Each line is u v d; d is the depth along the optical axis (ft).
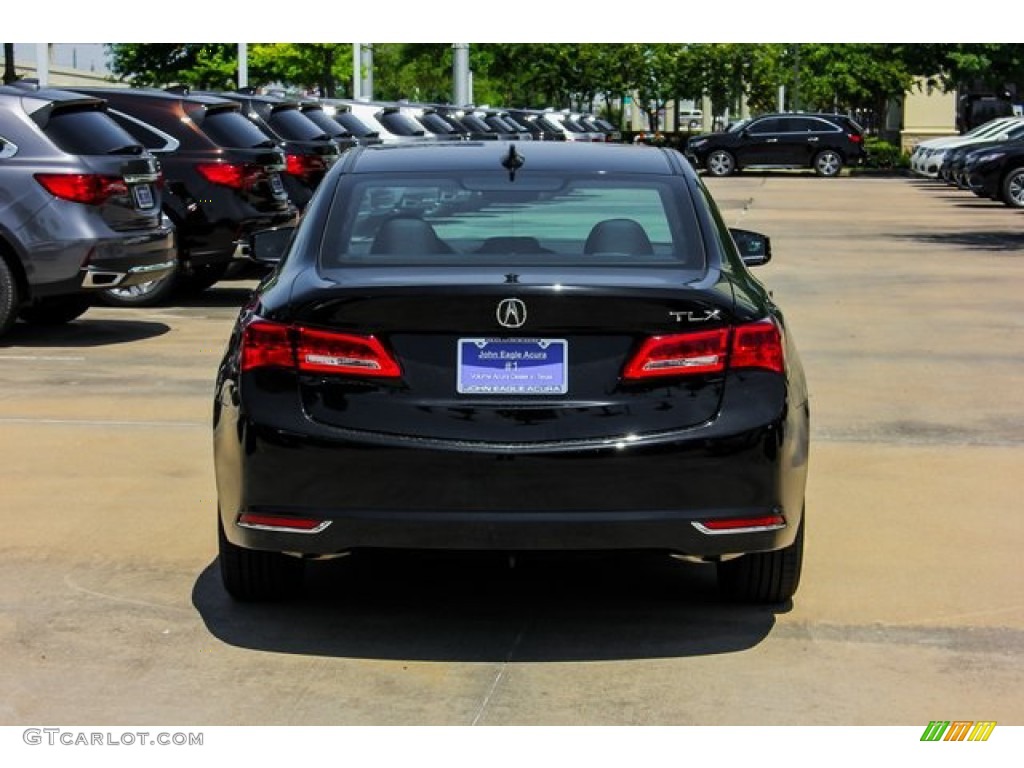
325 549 15.46
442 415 15.15
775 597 17.75
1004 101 162.20
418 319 15.15
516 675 15.71
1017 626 17.29
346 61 156.76
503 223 17.30
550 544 15.20
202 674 15.69
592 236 17.06
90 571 19.19
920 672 15.87
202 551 20.08
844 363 35.45
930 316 43.75
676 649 16.49
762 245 21.49
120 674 15.69
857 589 18.57
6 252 37.35
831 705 14.96
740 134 150.51
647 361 15.17
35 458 25.45
